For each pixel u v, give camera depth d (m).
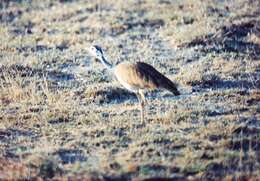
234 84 46.50
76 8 64.69
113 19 60.44
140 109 41.94
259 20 58.56
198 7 62.31
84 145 37.22
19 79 47.19
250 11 61.19
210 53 52.12
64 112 41.88
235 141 36.72
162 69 49.19
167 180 32.91
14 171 34.19
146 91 45.12
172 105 42.62
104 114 41.75
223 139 36.97
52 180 33.25
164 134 38.06
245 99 43.56
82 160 35.47
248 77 47.50
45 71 49.72
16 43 56.34
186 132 38.28
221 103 42.94
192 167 33.81
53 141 37.88
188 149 35.78
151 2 65.19
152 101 43.69
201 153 35.25
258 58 51.50
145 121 40.16
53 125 40.25
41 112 41.97
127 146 36.91
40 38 57.59
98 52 43.12
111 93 45.06
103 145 37.06
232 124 39.00
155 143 36.91
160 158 34.91
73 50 54.38
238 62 50.03
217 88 45.97
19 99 44.41
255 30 56.41
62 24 60.94
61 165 34.78
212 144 36.34
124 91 45.22
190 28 56.88
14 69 49.75
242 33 55.91
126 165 34.03
